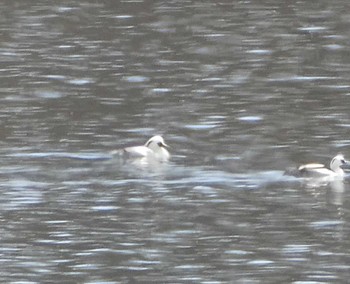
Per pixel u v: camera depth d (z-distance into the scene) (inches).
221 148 1374.3
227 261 1066.1
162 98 1587.1
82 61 1786.4
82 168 1301.7
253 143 1390.3
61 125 1465.3
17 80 1676.9
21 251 1087.0
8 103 1561.3
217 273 1039.0
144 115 1508.4
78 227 1143.0
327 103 1547.7
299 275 1034.1
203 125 1462.8
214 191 1234.6
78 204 1198.9
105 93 1614.2
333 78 1681.8
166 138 1414.9
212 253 1083.3
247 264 1060.5
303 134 1418.6
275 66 1754.4
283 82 1662.2
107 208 1189.7
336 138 1403.8
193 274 1037.8
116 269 1050.1
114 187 1245.1
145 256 1076.5
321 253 1082.7
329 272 1040.2
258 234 1125.7
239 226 1147.3
